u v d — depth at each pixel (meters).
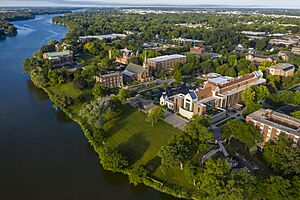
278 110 153.62
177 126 140.12
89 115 137.88
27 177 103.88
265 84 194.00
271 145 105.69
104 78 194.88
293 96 162.25
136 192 97.44
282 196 78.38
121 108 161.38
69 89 197.62
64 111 160.75
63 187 99.00
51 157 117.00
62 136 134.62
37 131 139.12
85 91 192.75
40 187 98.69
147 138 127.81
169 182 97.81
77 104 169.25
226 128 118.69
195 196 90.75
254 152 113.44
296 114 129.88
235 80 174.00
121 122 144.12
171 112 157.50
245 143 115.12
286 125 119.19
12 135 134.25
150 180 98.19
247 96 162.25
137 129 136.62
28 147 124.25
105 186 100.06
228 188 80.25
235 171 93.69
